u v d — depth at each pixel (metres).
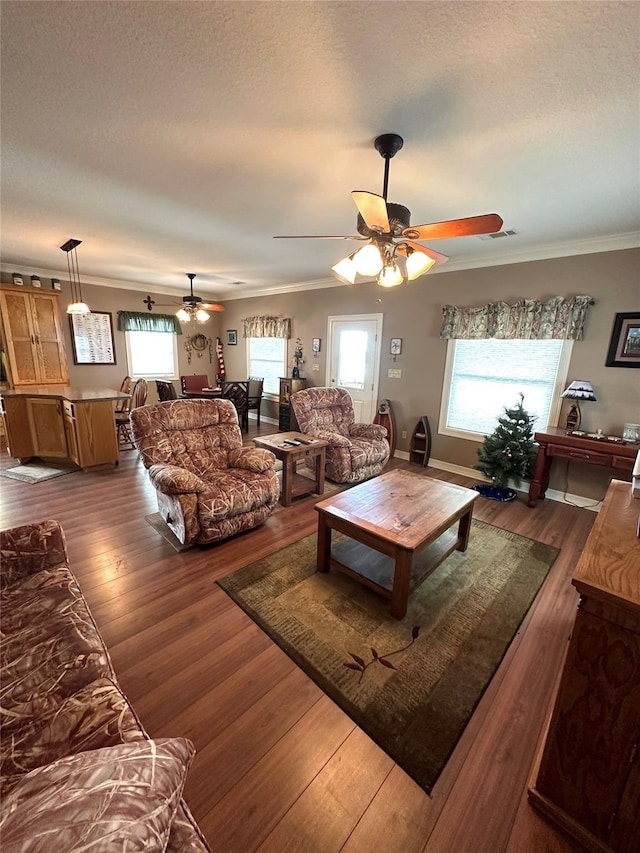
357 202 1.62
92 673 1.12
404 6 1.12
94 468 4.33
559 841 1.11
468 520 2.62
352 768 1.30
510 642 1.89
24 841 0.54
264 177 2.32
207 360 8.08
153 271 5.54
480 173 2.19
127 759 0.71
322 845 1.09
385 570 2.25
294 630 1.92
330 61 1.35
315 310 5.96
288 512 3.33
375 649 1.81
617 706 0.99
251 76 1.45
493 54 1.30
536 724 1.47
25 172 2.30
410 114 1.66
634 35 1.19
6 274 5.24
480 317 4.00
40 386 5.41
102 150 2.02
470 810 1.18
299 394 4.31
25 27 1.22
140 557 2.54
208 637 1.86
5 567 1.49
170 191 2.56
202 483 2.63
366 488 2.68
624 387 3.27
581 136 1.79
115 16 1.18
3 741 0.93
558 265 3.50
